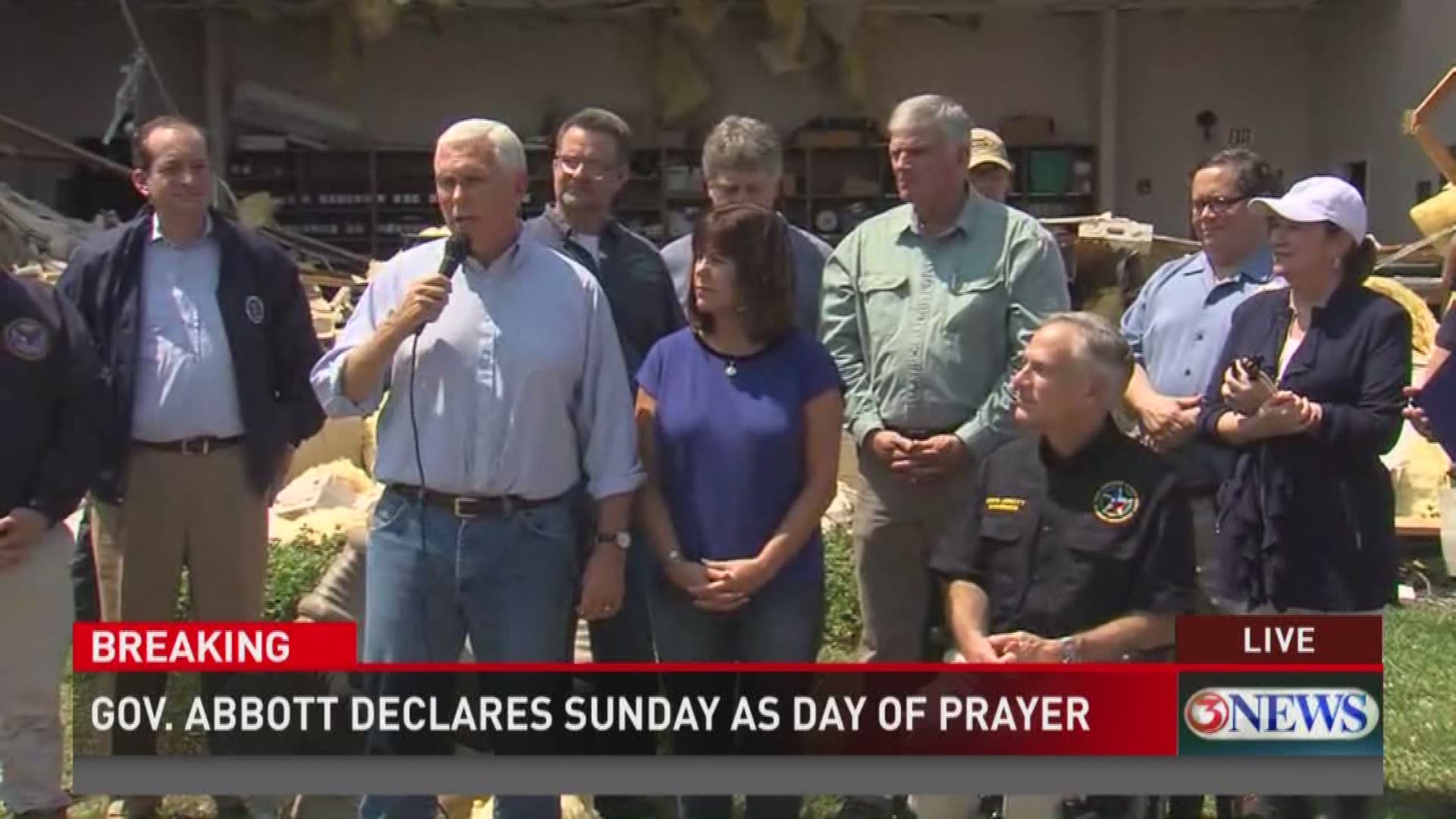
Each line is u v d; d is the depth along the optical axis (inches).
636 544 202.1
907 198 200.1
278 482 216.7
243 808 212.2
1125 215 792.9
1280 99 789.2
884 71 788.6
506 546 171.8
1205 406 188.1
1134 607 157.0
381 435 175.3
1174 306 213.5
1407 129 458.6
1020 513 161.2
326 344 367.6
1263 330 185.3
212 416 204.5
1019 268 195.9
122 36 771.4
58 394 187.8
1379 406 173.3
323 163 764.6
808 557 180.1
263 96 762.2
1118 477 157.6
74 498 188.1
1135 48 789.9
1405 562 356.2
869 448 201.3
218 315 205.2
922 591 202.5
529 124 782.5
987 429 193.5
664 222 757.3
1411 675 272.5
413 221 766.5
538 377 170.9
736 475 176.2
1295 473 177.3
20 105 772.6
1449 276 303.7
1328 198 174.2
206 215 206.4
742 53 780.6
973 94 789.9
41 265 469.4
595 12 757.3
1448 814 211.8
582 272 176.7
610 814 213.3
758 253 175.5
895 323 199.9
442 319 171.0
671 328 215.5
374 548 176.4
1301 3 757.9
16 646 187.9
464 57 781.3
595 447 176.6
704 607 176.4
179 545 207.3
